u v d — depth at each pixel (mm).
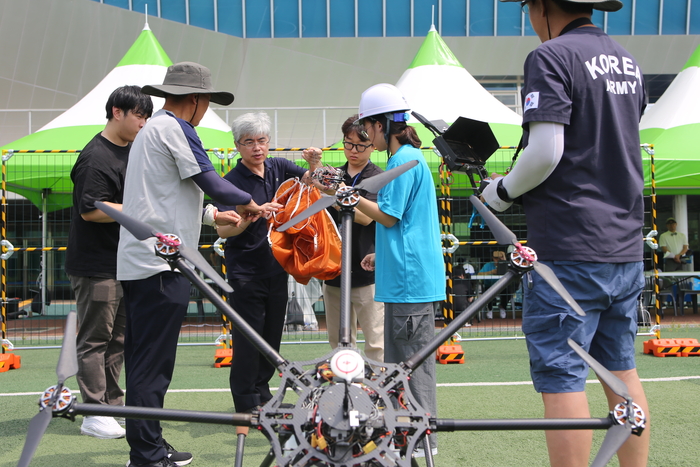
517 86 16141
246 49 15078
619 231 2047
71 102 14375
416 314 2791
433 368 2842
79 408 1244
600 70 2062
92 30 14344
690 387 4348
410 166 1688
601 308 2064
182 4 15219
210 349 6859
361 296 3535
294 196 3285
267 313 3457
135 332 2648
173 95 2795
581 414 1981
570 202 2041
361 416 1178
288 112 12953
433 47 9000
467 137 2500
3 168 6086
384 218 2773
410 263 2787
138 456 2625
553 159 1971
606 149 2064
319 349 6570
